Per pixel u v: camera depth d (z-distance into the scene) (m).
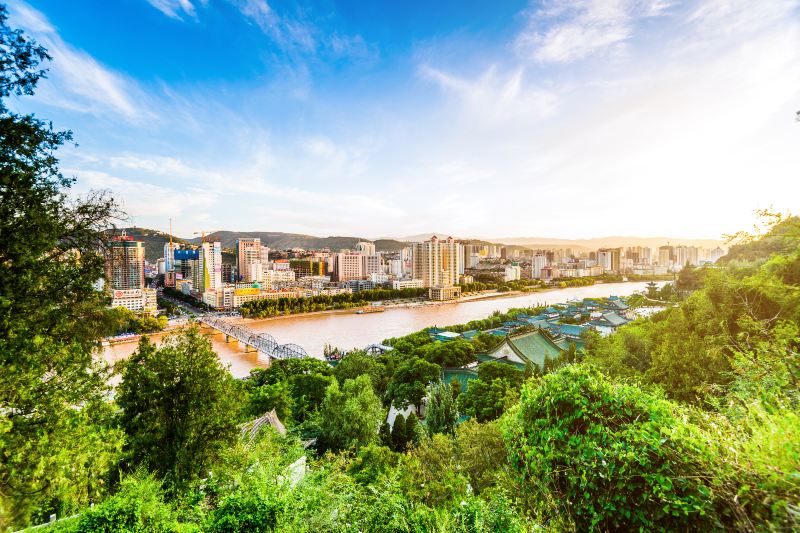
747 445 4.79
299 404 45.88
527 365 44.88
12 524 9.48
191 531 9.16
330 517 8.88
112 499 10.06
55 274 11.77
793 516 4.14
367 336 121.62
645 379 18.11
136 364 19.94
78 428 11.55
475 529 7.32
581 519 6.42
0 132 9.87
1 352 9.51
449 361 60.38
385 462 19.61
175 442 18.97
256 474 10.16
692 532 5.22
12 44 9.99
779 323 8.91
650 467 5.65
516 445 8.24
